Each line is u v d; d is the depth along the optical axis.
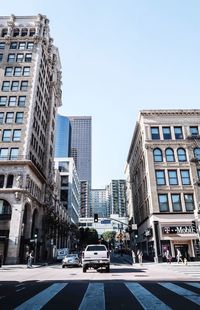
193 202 39.22
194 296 8.54
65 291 10.08
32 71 52.09
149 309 6.65
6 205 41.47
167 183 40.16
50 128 64.19
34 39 55.84
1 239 39.06
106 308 6.84
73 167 110.12
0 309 6.81
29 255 30.23
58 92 75.12
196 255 35.94
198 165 40.84
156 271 20.50
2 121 47.06
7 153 44.59
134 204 62.78
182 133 43.28
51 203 61.41
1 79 50.97
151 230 38.50
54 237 64.69
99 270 22.70
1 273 21.62
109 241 137.50
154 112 44.12
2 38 55.62
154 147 42.25
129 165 71.06
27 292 9.96
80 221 144.38
